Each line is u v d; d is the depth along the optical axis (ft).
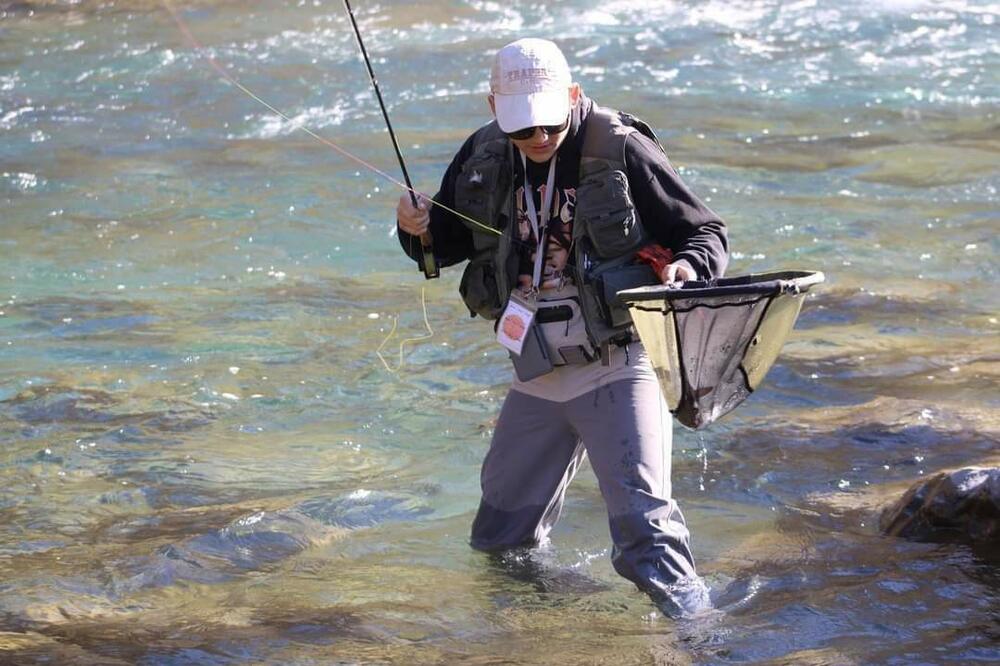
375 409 52.75
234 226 78.23
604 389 34.81
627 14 137.90
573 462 37.32
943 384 53.11
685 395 33.30
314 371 56.95
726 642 33.65
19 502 44.75
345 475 46.55
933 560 38.22
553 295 34.71
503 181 34.53
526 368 34.81
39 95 111.34
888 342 58.29
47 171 90.12
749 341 32.65
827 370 54.95
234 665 33.30
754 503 43.14
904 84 109.40
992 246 72.23
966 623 34.58
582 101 34.32
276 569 39.22
